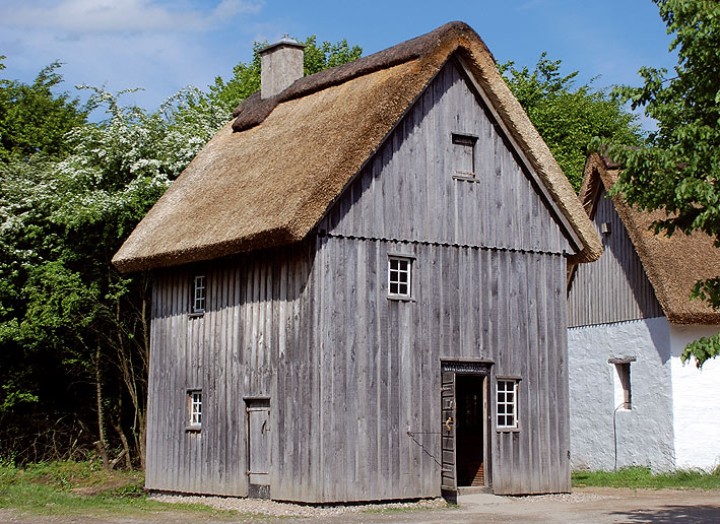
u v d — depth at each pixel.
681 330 23.92
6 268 25.78
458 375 18.91
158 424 20.95
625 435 25.20
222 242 18.09
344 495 16.95
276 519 15.77
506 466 19.00
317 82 21.39
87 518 16.52
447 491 17.95
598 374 26.31
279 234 16.81
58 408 27.11
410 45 19.17
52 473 23.77
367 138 17.45
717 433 23.86
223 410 19.16
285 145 19.70
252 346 18.55
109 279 25.31
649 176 13.23
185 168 23.23
